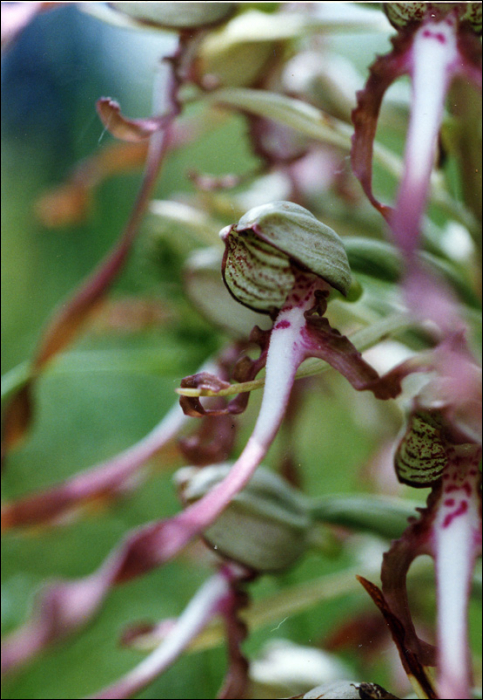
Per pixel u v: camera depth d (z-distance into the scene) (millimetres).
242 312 209
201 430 209
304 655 207
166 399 398
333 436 328
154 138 188
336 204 208
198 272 211
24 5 185
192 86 191
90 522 340
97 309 205
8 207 478
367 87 159
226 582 198
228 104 192
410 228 151
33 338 462
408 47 161
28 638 166
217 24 186
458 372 150
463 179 174
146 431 395
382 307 191
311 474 331
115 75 420
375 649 247
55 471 387
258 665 205
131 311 249
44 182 467
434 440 154
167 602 311
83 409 393
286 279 156
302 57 210
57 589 167
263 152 210
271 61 197
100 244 448
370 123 157
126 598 312
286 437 253
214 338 228
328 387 265
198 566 263
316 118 188
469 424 151
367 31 193
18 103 425
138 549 156
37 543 334
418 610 220
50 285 465
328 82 207
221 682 268
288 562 192
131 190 440
